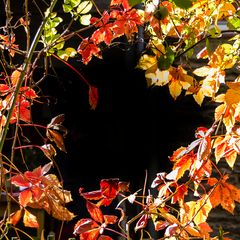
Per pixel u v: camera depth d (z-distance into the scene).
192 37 2.83
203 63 4.77
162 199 2.76
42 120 5.20
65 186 5.39
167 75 2.91
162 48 2.91
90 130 5.37
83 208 5.30
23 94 2.67
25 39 4.81
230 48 3.02
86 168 5.51
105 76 5.23
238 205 5.04
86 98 5.31
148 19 2.46
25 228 3.62
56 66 5.12
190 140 5.18
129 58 5.01
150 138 5.23
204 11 2.85
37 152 5.07
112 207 4.71
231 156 2.75
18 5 4.82
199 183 2.73
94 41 2.99
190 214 2.70
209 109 5.16
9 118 2.25
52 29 3.02
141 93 5.20
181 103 5.19
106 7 4.62
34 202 2.40
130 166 5.29
